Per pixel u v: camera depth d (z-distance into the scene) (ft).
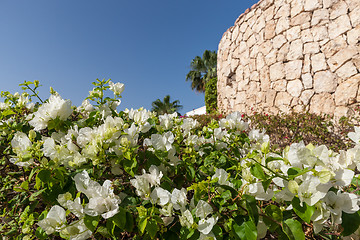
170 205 2.48
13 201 3.52
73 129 3.80
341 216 2.12
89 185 2.42
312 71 16.38
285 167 2.29
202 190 2.57
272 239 2.96
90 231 2.31
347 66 14.48
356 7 14.37
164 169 3.42
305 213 1.99
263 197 2.44
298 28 17.48
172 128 4.98
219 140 4.66
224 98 26.48
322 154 2.34
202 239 2.23
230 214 2.42
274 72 18.99
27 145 3.12
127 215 2.45
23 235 2.88
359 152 2.45
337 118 14.65
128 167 2.95
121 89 5.09
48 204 3.17
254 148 4.36
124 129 3.37
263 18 20.51
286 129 15.06
